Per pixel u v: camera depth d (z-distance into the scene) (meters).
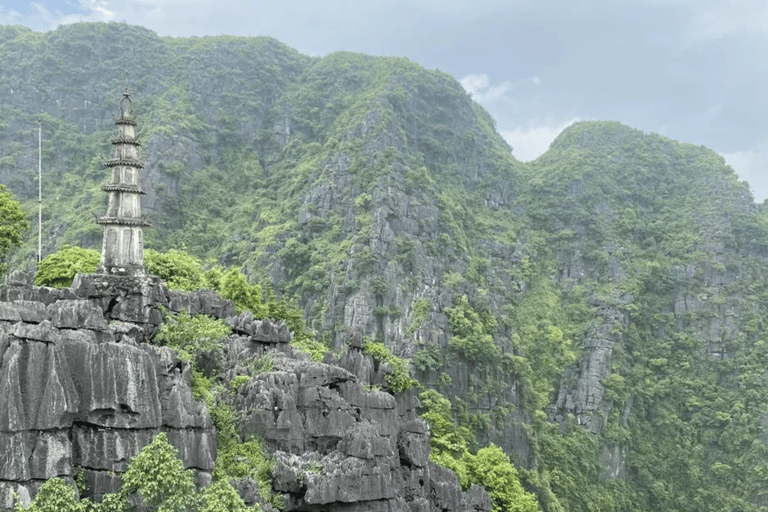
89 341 65.88
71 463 62.03
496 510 117.62
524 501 121.75
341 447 78.25
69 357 63.84
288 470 73.00
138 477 60.75
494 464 124.88
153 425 65.50
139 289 83.88
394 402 87.44
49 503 56.72
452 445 123.19
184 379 73.00
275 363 81.69
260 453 73.94
